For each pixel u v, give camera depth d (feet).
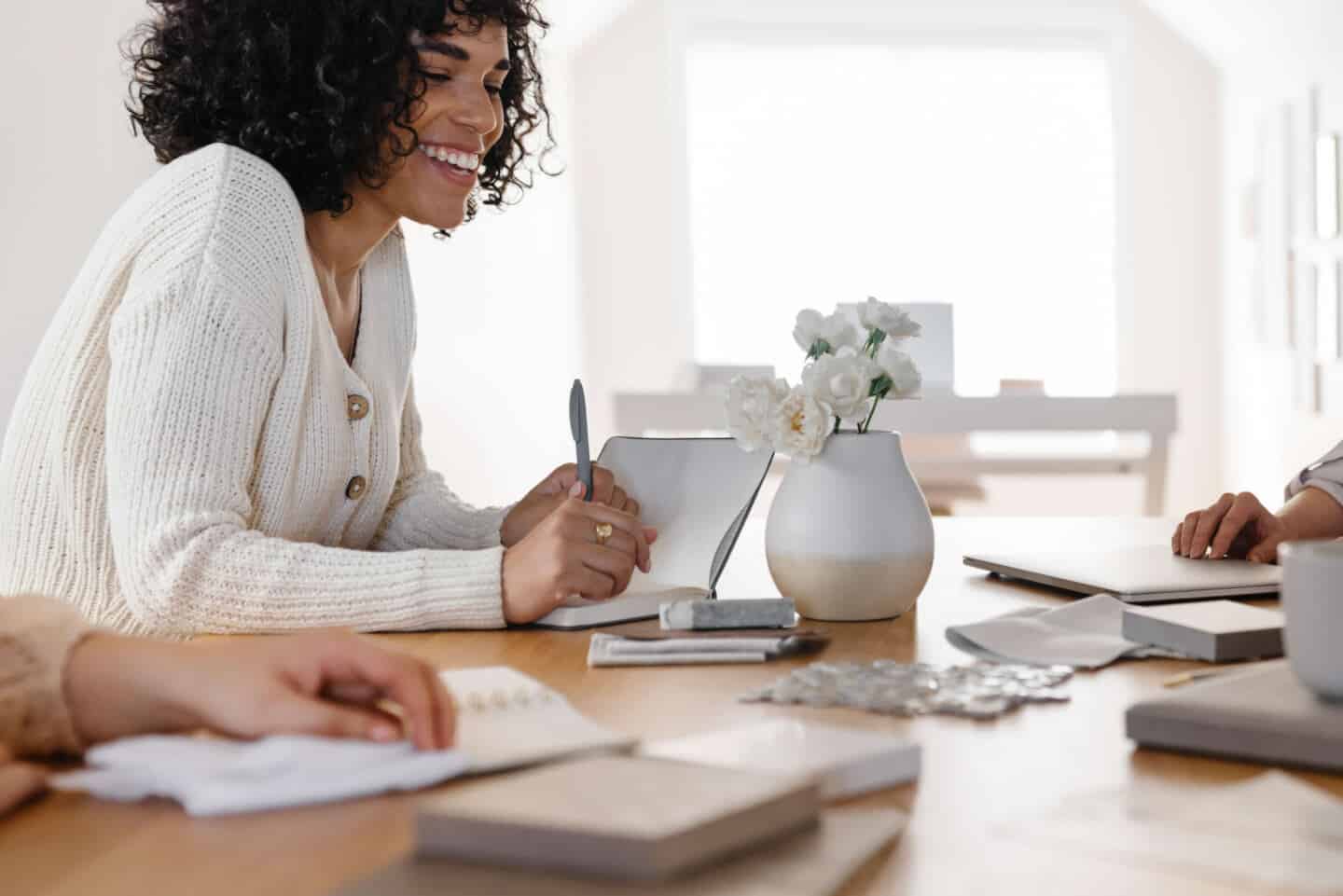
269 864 1.74
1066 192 21.47
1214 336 21.54
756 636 3.18
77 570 4.09
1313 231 17.07
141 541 3.56
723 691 2.72
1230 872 1.62
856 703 2.53
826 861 1.62
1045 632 3.10
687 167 21.38
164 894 1.66
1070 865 1.68
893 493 3.52
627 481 4.21
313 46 4.18
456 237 14.87
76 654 2.19
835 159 21.42
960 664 2.95
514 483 17.08
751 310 21.53
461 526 4.78
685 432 12.94
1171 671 2.80
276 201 3.98
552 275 19.33
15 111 7.21
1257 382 19.65
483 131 4.50
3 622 2.21
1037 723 2.41
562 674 2.93
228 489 3.71
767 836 1.68
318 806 1.96
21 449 4.12
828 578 3.48
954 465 14.08
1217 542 4.11
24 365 7.34
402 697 2.10
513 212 17.15
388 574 3.52
